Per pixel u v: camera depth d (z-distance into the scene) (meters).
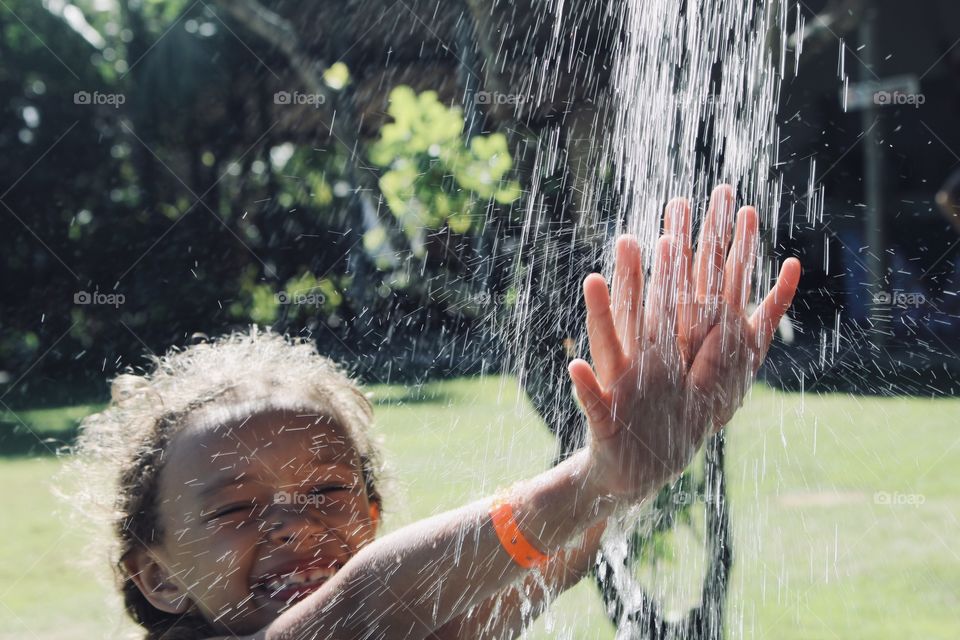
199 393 1.46
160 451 1.40
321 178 4.94
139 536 1.41
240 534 1.33
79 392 5.75
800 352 2.61
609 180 1.81
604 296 1.03
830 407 3.41
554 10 1.93
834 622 2.22
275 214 5.29
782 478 2.87
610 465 1.03
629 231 1.58
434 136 3.24
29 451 5.00
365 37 3.37
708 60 1.61
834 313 2.76
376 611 1.10
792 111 2.69
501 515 1.07
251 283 5.53
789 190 2.67
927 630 2.22
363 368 2.88
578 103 1.85
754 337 1.07
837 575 2.50
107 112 7.69
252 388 1.46
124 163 7.52
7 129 8.28
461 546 1.07
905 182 5.41
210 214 5.65
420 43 3.24
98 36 8.80
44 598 2.84
